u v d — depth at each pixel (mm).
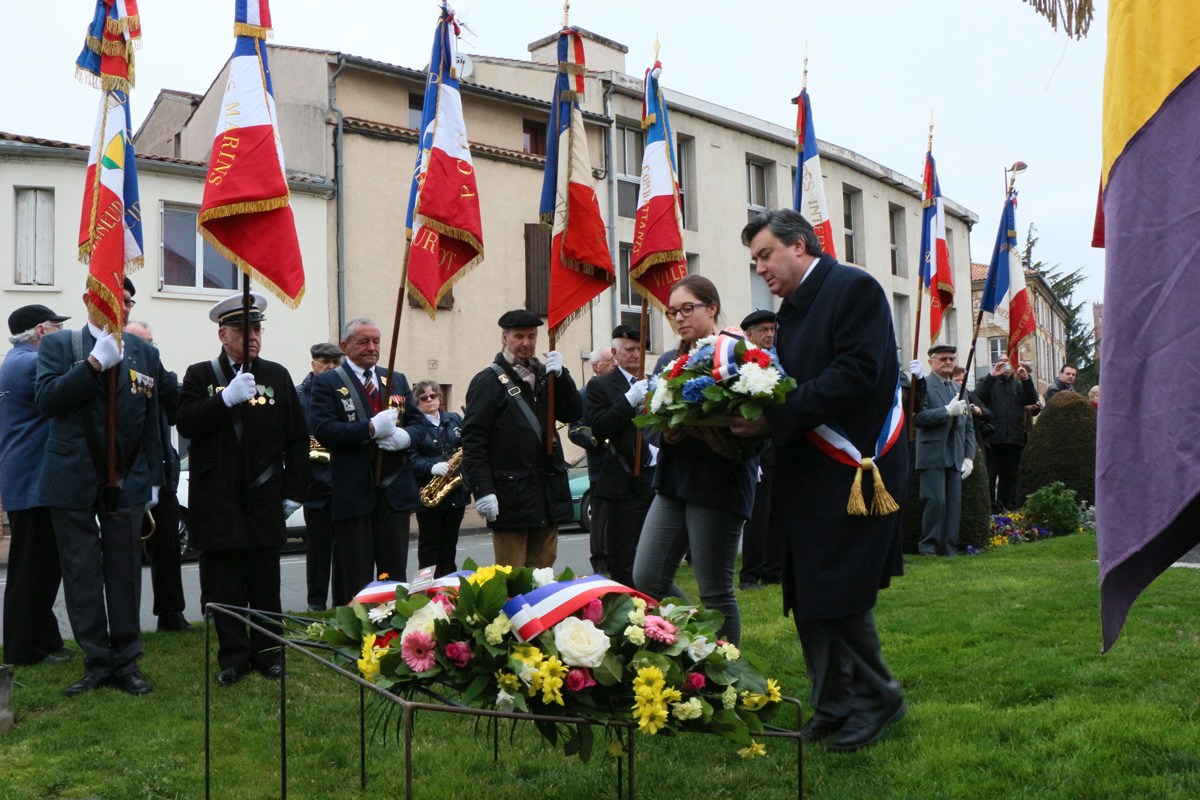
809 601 3777
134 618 5180
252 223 5145
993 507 13109
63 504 5031
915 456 9844
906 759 3660
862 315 3754
